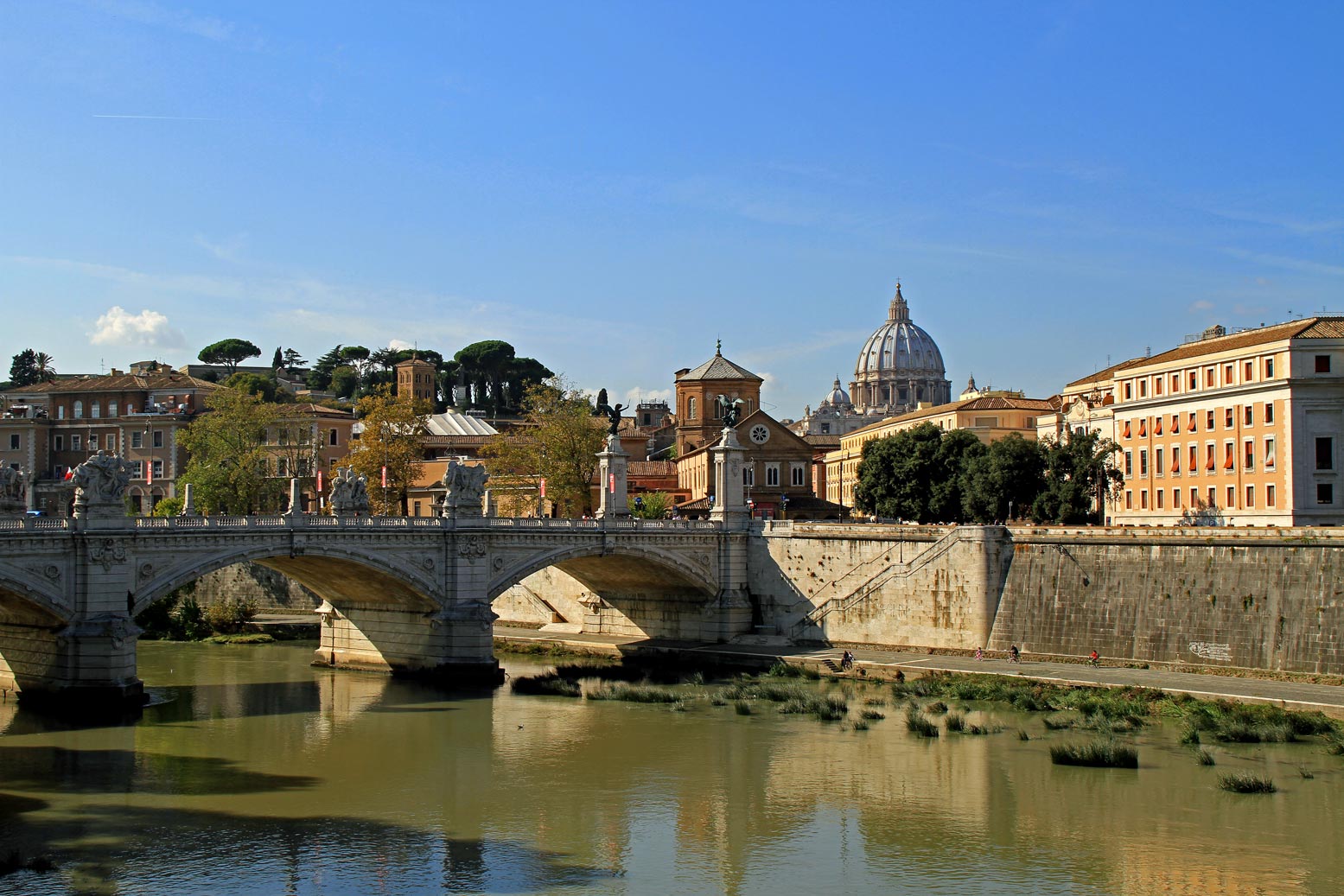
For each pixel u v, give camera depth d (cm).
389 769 7575
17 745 8006
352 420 19675
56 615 8519
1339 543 8881
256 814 6669
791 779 7319
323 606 11638
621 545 11606
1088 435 13800
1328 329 11888
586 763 7719
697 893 5619
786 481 17688
